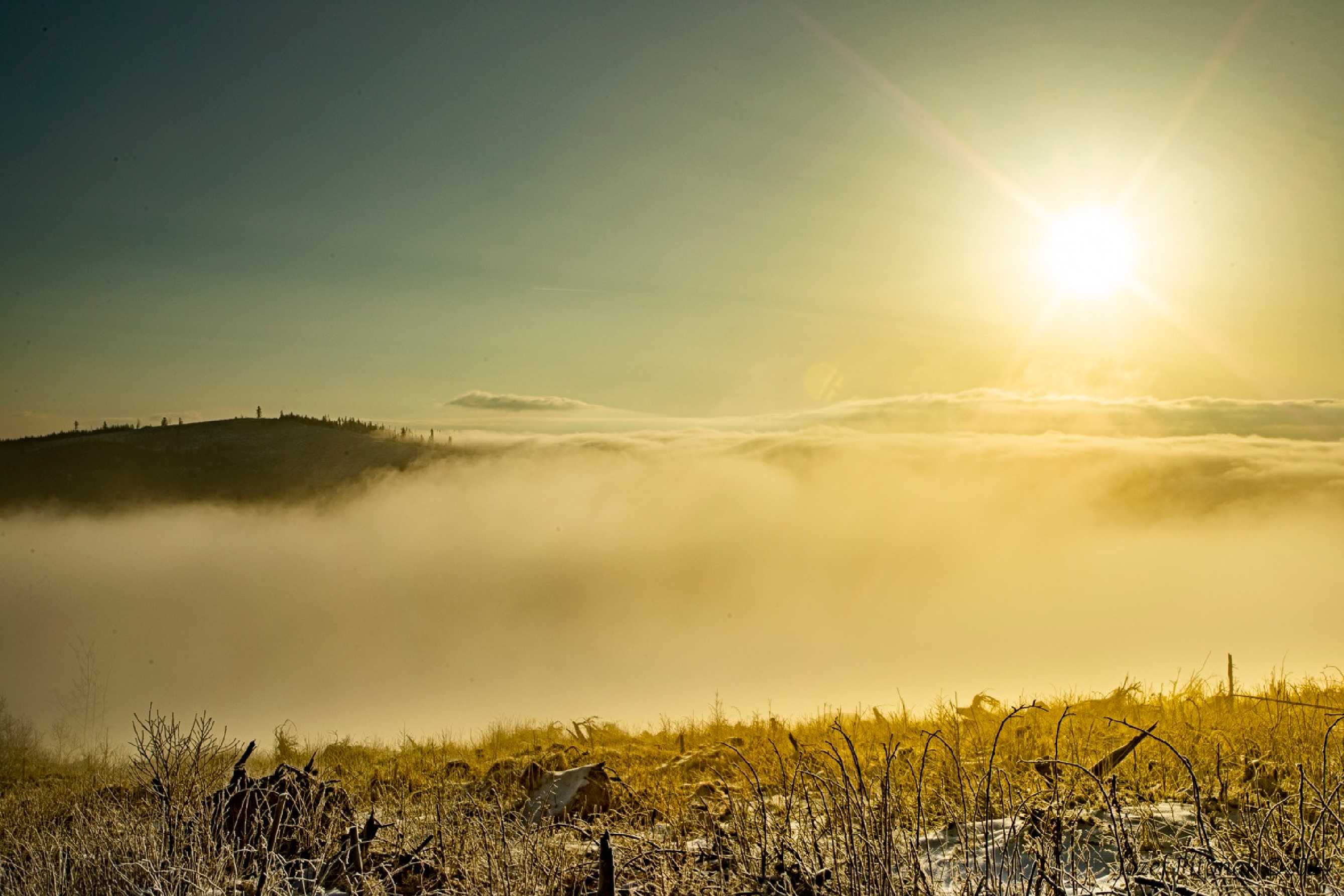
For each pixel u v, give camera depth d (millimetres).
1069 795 6926
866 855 5449
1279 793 6730
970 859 5918
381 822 7891
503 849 6340
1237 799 6992
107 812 8055
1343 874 5227
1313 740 8797
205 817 7020
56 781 15484
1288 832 5852
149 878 6480
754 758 11867
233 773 8141
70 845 7012
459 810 7539
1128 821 6324
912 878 5480
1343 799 6340
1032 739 9875
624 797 9203
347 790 10711
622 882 6191
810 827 6133
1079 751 8914
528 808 8953
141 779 8328
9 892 6676
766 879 5613
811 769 7969
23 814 9398
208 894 6070
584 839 7355
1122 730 10367
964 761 8539
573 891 6105
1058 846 5445
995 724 12367
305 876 6789
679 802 8984
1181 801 7113
